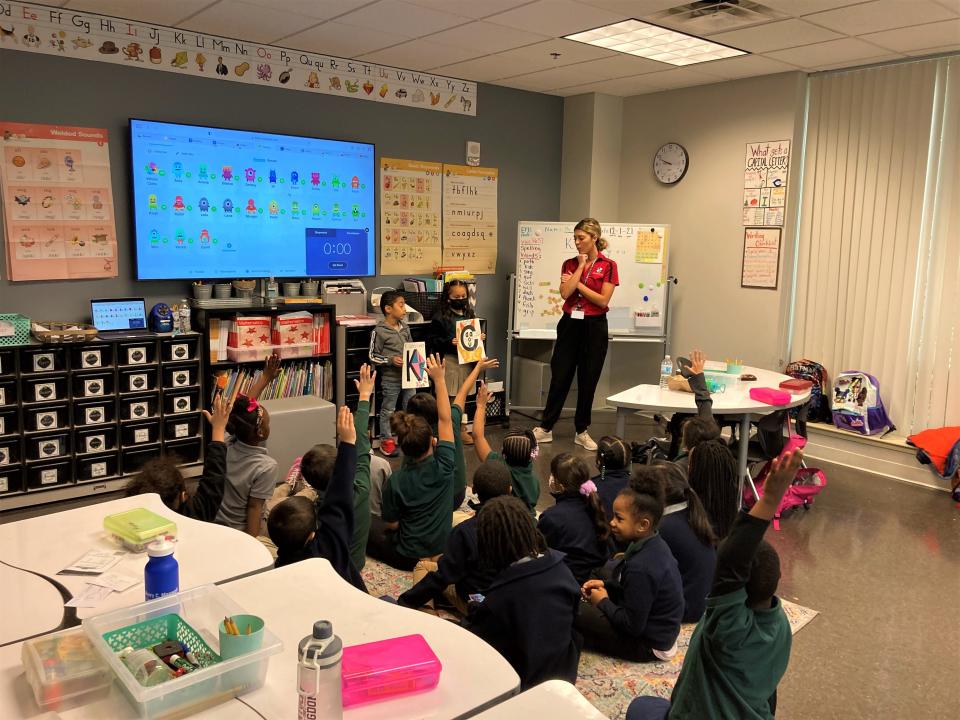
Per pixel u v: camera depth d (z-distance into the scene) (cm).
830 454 557
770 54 512
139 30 459
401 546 340
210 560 204
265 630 148
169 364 464
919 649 299
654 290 646
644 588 256
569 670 229
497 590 219
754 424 479
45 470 428
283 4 416
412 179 605
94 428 442
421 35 479
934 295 516
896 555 390
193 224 496
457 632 166
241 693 142
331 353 541
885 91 529
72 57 439
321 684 126
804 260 590
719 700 157
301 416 458
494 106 647
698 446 300
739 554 150
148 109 471
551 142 694
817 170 575
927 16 418
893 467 521
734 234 616
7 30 416
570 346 568
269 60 515
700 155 634
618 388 692
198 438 480
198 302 489
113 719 132
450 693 145
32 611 177
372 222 586
